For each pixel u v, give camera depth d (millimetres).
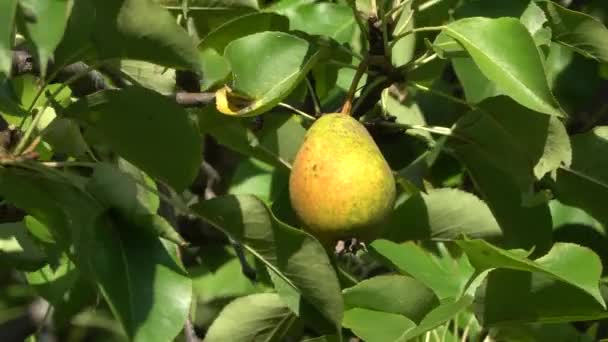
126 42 1154
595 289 1193
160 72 1347
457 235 1327
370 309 1244
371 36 1287
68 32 1147
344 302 1241
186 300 1147
